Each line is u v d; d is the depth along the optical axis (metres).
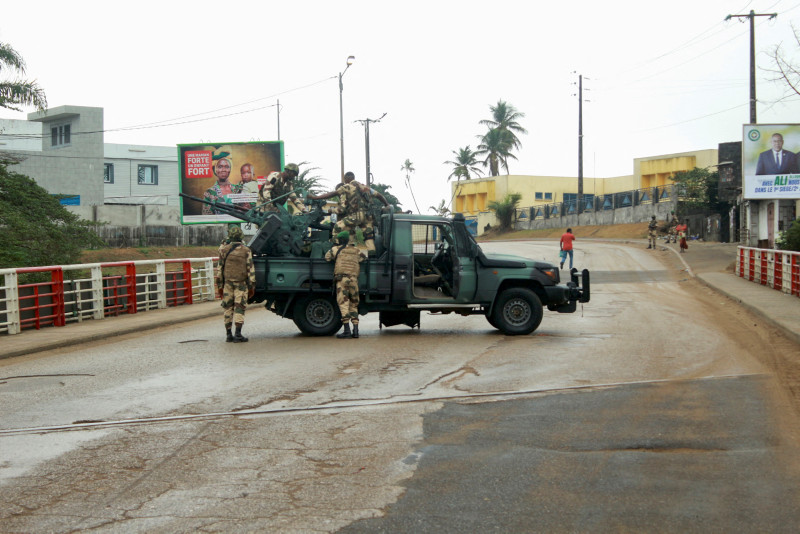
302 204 13.10
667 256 35.38
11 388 8.48
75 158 56.09
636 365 9.60
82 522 4.40
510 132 81.00
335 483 5.05
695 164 67.12
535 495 4.78
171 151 63.19
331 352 10.95
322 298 12.89
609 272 29.36
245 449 5.89
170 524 4.36
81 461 5.61
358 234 12.76
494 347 11.37
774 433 6.23
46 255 23.75
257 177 37.81
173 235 45.91
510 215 73.12
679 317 15.50
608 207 59.34
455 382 8.52
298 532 4.23
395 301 12.80
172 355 10.87
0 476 5.27
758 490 4.85
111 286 16.09
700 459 5.52
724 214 44.66
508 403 7.41
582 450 5.77
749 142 32.00
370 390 8.09
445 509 4.55
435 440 6.07
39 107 24.89
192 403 7.55
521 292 12.84
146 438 6.24
